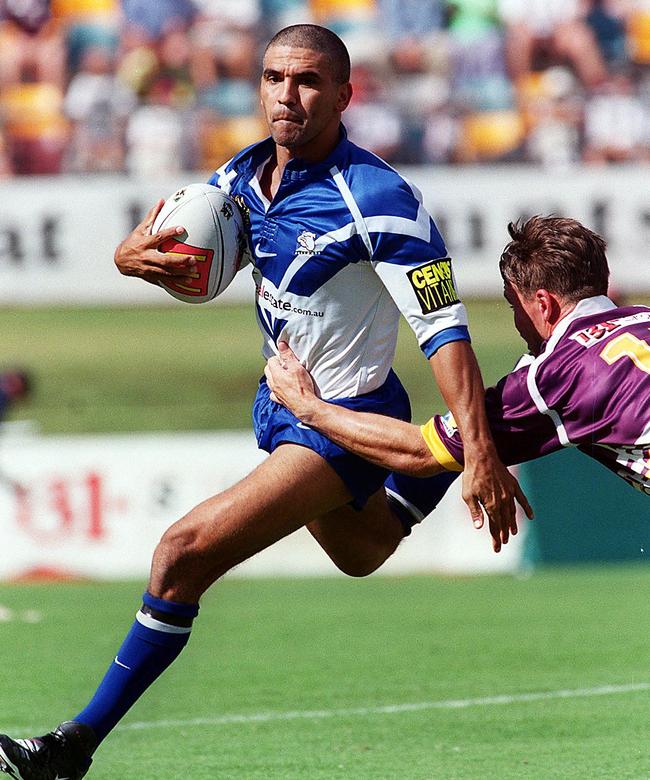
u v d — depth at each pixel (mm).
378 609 30922
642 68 55781
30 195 52125
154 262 14648
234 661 23922
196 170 56000
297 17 56594
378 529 16297
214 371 53250
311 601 32750
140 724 18688
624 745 16906
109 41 56000
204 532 13578
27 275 52156
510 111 55562
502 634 26828
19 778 13062
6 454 39094
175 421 49469
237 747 17062
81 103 55594
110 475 39188
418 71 55781
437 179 52969
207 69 56312
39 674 22547
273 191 14680
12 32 55438
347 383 14820
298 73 13820
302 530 40469
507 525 12844
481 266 52906
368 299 14531
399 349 54250
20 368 51906
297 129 13875
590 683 21516
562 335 12422
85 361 53500
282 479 13820
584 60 55594
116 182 52594
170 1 56188
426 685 21484
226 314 58031
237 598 33625
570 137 55531
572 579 37125
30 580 38656
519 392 12477
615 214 52625
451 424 13016
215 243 14727
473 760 16094
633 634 26656
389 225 13789
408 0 55812
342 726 18359
